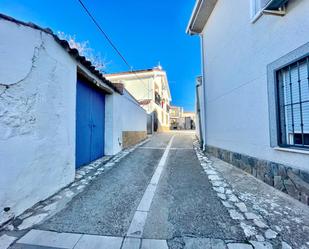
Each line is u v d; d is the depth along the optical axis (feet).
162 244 6.96
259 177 13.80
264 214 9.01
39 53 9.97
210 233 7.59
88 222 8.34
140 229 7.87
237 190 12.16
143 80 65.98
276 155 12.07
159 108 73.67
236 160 17.63
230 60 18.95
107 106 23.18
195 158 22.43
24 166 8.95
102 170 16.60
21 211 8.75
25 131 9.01
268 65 12.77
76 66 14.21
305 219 8.49
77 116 16.39
